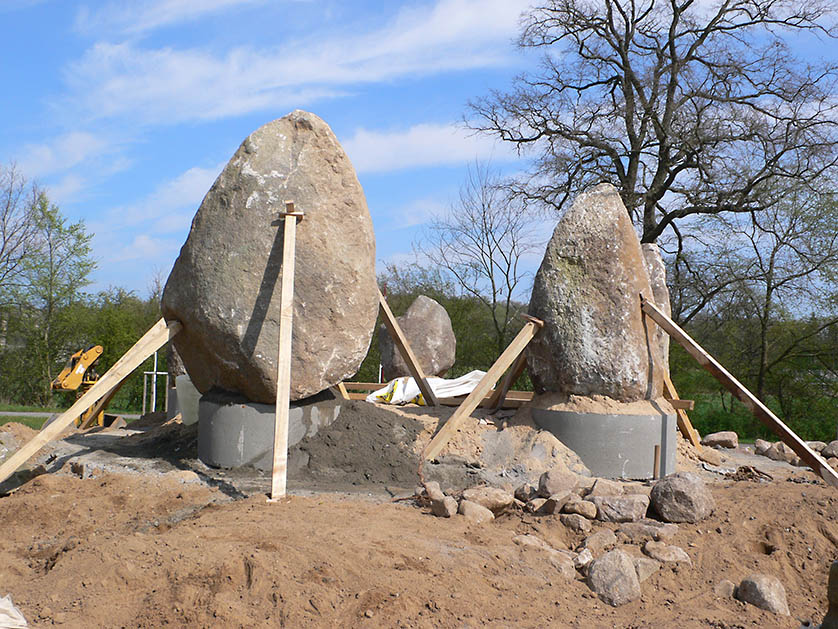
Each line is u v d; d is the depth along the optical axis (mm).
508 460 9172
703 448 12023
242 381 8891
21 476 8344
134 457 9477
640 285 9844
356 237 9203
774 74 22312
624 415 9312
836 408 23859
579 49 25094
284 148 9055
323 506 6883
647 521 6953
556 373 9852
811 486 8164
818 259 23969
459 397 12906
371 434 9227
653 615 5316
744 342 25453
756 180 22156
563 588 5605
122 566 5059
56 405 33188
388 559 5387
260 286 8719
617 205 9992
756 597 5629
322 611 4672
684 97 23172
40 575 5402
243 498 7355
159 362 31500
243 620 4500
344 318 9109
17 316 32781
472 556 5738
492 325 31766
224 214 8898
